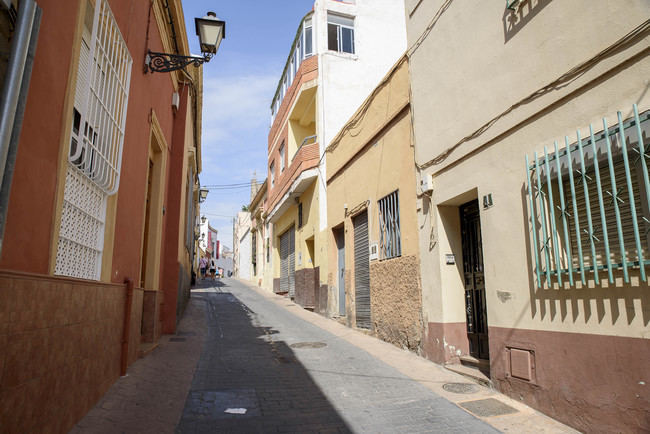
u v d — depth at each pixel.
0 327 2.55
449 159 6.87
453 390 5.73
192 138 16.05
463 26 6.70
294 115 16.89
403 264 8.29
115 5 4.99
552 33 4.97
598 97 4.36
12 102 2.46
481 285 6.76
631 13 4.06
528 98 5.25
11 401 2.68
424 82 7.79
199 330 10.36
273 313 13.86
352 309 10.91
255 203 29.86
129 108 5.72
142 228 6.73
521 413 4.84
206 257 56.44
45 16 3.12
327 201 13.27
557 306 4.71
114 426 4.07
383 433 4.42
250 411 4.97
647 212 3.88
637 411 3.78
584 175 4.36
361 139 10.67
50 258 3.27
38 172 3.08
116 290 5.17
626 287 3.96
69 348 3.64
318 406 5.18
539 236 4.98
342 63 14.51
